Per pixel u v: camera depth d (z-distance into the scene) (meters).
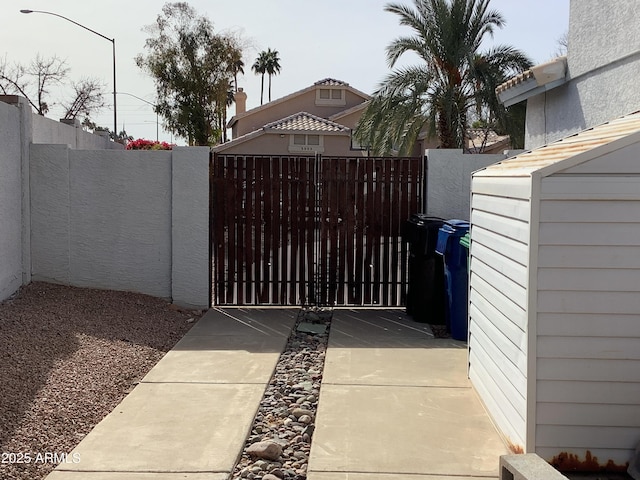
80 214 9.29
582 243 4.25
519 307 4.50
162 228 9.36
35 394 5.53
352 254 9.51
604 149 4.21
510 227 4.73
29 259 9.16
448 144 20.61
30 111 9.24
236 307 9.61
